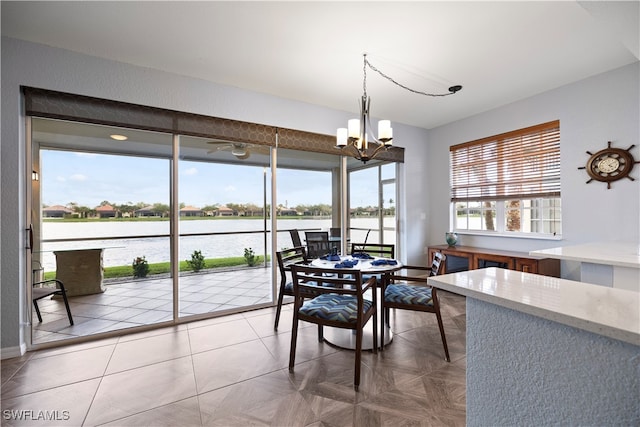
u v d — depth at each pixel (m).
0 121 2.32
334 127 3.92
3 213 2.34
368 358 2.29
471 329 0.83
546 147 3.45
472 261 3.79
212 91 3.15
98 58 2.66
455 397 1.81
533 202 3.70
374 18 2.17
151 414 1.67
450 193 4.57
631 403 0.54
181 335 2.74
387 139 2.53
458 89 3.34
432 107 3.91
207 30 2.32
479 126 4.14
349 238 4.27
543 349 0.67
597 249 2.37
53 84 2.49
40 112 2.46
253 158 4.01
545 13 2.11
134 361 2.26
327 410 1.70
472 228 4.35
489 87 3.31
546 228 3.57
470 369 0.83
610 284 1.98
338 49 2.58
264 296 3.94
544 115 3.43
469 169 4.31
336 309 2.11
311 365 2.19
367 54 2.65
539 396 0.68
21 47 2.39
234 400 1.79
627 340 0.51
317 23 2.23
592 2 1.56
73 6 2.03
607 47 2.55
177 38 2.42
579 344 0.60
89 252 2.95
